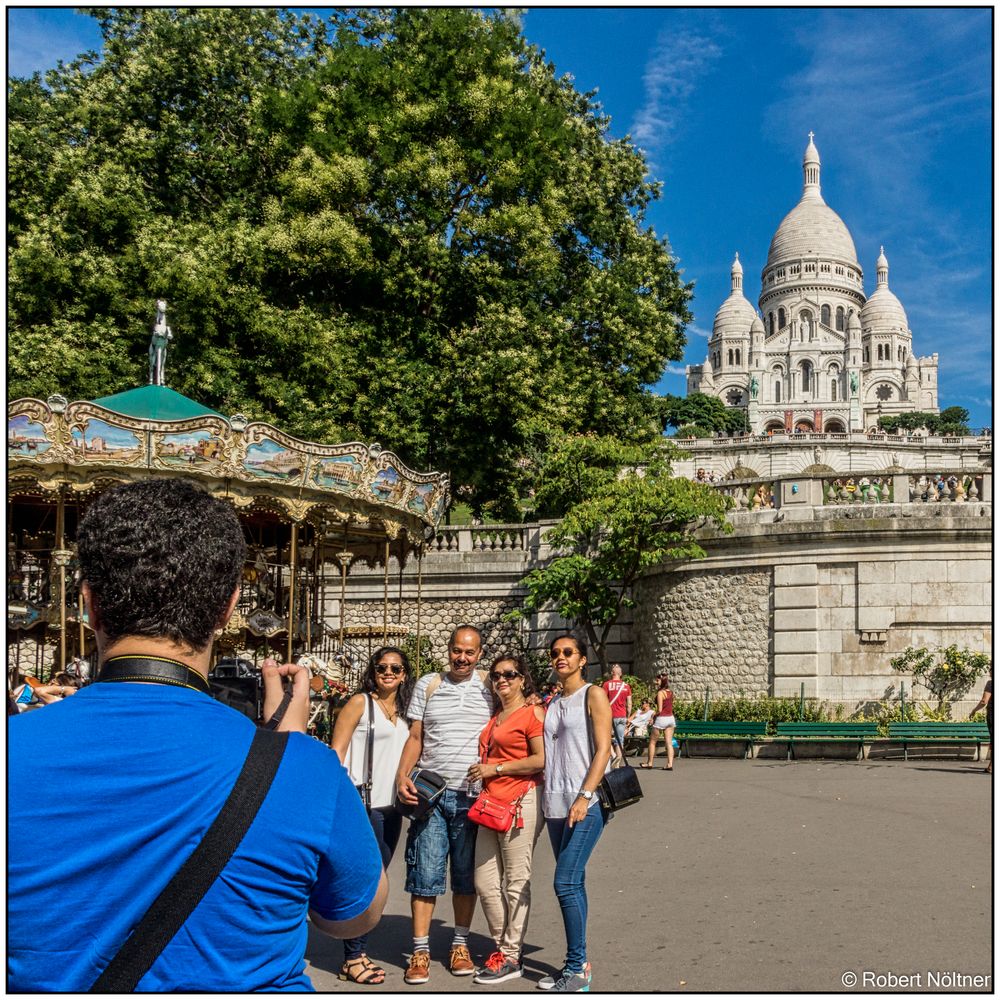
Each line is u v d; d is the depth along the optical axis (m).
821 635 21.09
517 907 6.14
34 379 22.30
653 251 33.28
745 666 21.97
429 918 6.26
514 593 26.78
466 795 6.38
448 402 27.14
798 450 72.00
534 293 29.39
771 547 21.77
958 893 7.52
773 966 5.85
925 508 20.59
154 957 1.93
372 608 27.52
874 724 18.39
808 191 162.62
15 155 25.14
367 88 27.69
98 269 24.12
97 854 1.94
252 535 18.66
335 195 26.66
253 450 13.59
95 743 2.03
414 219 27.80
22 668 19.09
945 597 20.41
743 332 155.50
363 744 6.67
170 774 2.02
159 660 2.19
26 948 1.91
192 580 2.21
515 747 6.27
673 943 6.51
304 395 25.56
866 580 20.83
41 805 1.96
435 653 26.98
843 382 141.62
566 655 6.16
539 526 26.98
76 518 16.38
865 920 6.82
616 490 23.30
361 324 27.11
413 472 16.20
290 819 2.06
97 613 2.22
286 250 26.02
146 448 12.91
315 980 6.19
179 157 27.75
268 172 29.03
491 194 28.30
